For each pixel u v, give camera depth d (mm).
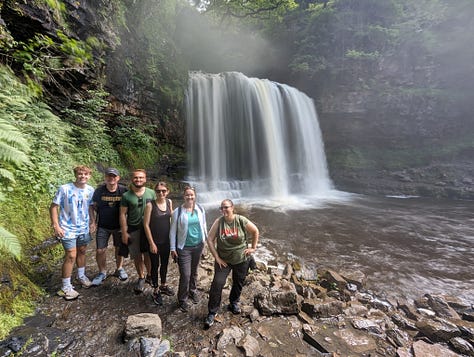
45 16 5375
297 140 16172
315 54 17594
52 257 4176
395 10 16391
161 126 12094
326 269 4797
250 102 14773
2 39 4621
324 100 17219
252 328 2846
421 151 15625
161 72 11945
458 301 3688
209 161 14070
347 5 17312
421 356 2492
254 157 14883
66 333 2611
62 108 7172
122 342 2533
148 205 3045
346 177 16312
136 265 3389
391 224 8109
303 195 14000
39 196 4629
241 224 2902
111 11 7988
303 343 2684
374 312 3338
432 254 5660
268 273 4422
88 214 3354
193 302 3256
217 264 2885
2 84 4695
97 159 7996
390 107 15414
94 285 3521
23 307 2863
